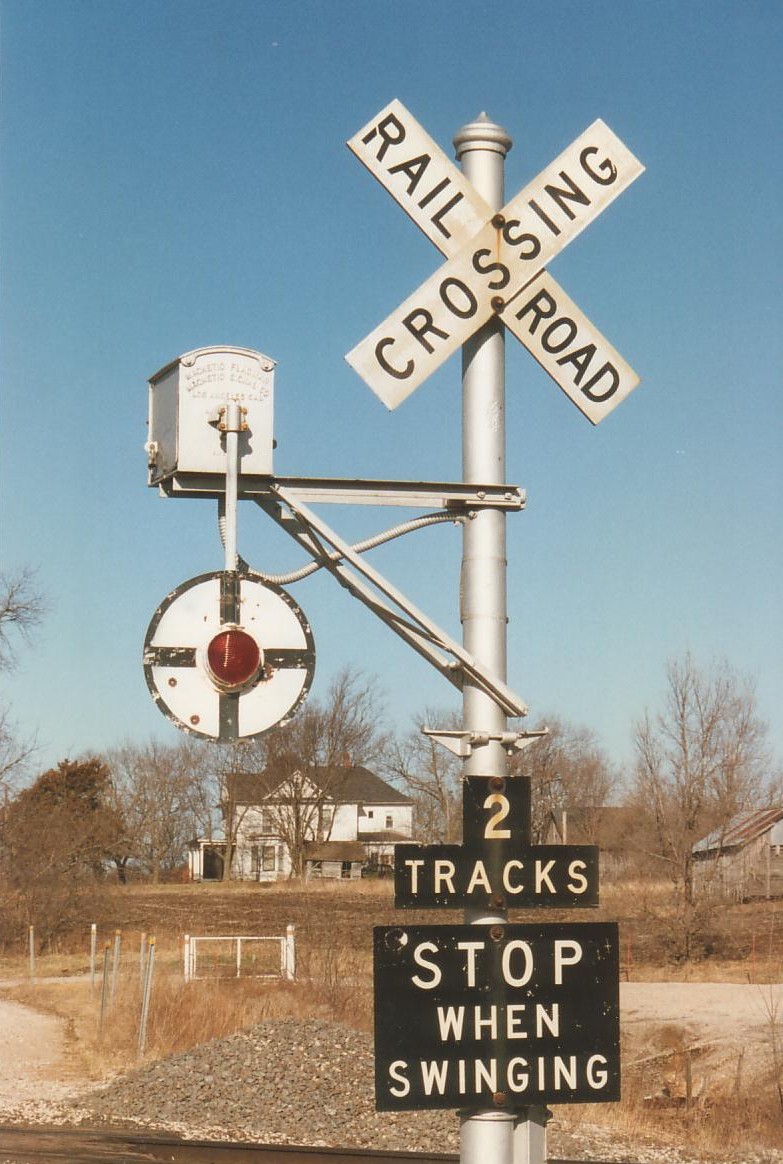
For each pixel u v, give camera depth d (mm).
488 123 5824
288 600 5465
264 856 93188
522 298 5789
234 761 91562
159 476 5527
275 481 5500
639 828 41875
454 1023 5324
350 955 32812
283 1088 17562
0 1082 18875
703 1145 16516
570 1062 5371
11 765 43594
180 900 64062
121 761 93000
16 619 44969
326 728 85250
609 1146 16156
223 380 5430
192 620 5383
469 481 5754
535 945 5402
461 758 5566
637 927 41594
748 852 52500
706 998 31000
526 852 5445
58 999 28484
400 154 5742
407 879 5375
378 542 5562
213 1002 23891
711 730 40750
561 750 69750
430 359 5707
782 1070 20844
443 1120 16422
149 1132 15438
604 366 5855
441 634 5539
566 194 5840
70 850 43938
